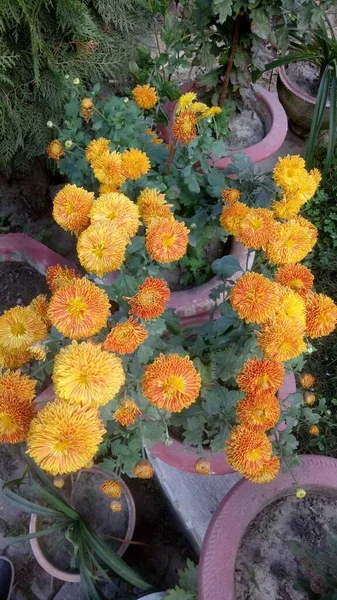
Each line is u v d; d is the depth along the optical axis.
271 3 0.77
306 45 1.14
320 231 1.20
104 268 0.51
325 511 0.61
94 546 0.69
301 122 1.32
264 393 0.49
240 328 0.57
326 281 1.12
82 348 0.46
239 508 0.58
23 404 0.50
